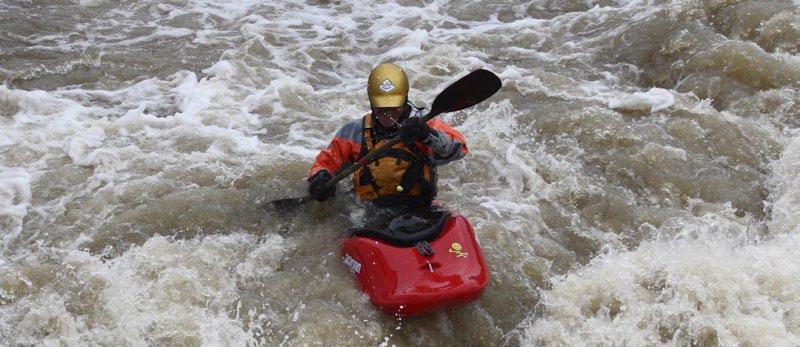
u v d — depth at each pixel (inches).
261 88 288.0
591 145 242.2
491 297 187.2
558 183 226.2
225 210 209.3
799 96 257.4
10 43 319.9
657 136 244.8
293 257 195.3
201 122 258.4
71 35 332.5
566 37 321.1
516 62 303.4
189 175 224.4
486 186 227.3
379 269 175.5
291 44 325.7
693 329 177.3
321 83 294.5
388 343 173.0
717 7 302.0
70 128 248.8
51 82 290.2
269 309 179.8
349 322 174.6
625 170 231.9
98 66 303.3
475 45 317.4
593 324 181.3
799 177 220.7
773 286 183.5
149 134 248.2
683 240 203.0
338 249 196.1
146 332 172.6
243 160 233.0
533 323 183.6
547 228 212.7
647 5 333.1
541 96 272.5
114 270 186.9
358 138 189.8
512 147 239.9
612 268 191.3
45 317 174.6
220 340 172.1
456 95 181.0
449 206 215.2
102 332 173.2
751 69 268.1
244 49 315.9
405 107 185.2
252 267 190.9
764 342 173.0
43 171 227.1
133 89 286.4
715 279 183.9
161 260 189.8
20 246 199.9
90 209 211.2
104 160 231.3
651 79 285.3
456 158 187.2
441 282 168.9
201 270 188.5
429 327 177.5
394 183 185.8
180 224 204.8
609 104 264.4
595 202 220.7
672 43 289.0
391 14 358.0
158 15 357.4
